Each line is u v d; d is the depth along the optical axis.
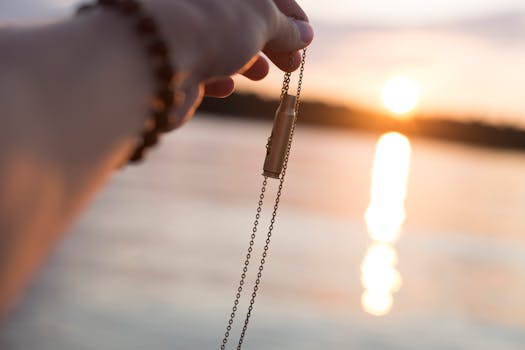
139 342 17.22
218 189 57.34
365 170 105.81
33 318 17.92
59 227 0.40
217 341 17.80
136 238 32.19
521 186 105.94
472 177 116.00
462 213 61.22
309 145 148.50
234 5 0.59
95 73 0.43
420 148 146.50
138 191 51.12
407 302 24.92
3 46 0.41
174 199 48.16
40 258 0.38
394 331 20.84
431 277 30.41
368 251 35.62
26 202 0.37
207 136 144.88
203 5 0.56
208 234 35.16
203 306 20.89
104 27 0.45
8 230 0.35
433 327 21.72
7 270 0.35
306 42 0.79
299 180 78.19
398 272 31.06
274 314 21.02
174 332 18.17
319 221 44.34
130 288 22.20
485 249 40.69
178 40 0.51
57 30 0.43
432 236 44.25
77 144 0.41
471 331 21.62
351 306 23.20
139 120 0.46
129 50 0.46
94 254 27.28
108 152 0.44
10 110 0.37
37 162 0.38
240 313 20.56
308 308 22.20
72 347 16.30
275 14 0.67
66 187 0.40
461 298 26.38
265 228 38.94
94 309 19.41
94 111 0.42
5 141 0.36
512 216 62.00
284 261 30.09
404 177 104.62
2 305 0.35
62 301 19.73
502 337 21.17
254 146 123.00
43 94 0.40
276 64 0.94
